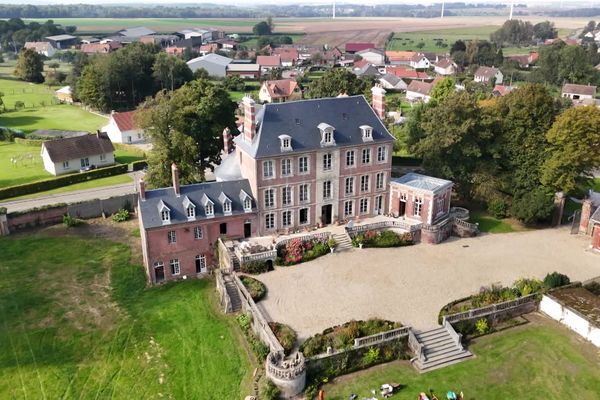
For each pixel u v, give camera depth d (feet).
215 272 223.71
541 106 270.67
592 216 242.37
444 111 270.46
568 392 157.99
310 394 156.56
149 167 280.51
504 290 198.80
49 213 275.59
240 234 232.73
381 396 156.35
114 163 384.47
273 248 222.07
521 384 161.38
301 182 236.43
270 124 230.68
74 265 233.96
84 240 258.78
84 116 549.95
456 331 181.88
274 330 174.91
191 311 199.82
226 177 247.29
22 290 212.43
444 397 155.94
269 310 189.16
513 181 274.36
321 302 194.39
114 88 592.19
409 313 188.55
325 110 242.58
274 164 228.02
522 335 184.34
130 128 444.55
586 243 249.96
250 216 231.30
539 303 197.36
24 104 593.83
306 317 185.16
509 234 259.60
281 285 205.67
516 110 272.92
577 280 213.87
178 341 182.29
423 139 285.84
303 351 165.07
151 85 631.97
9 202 306.96
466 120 268.62
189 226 219.61
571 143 252.21
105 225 277.03
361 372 166.91
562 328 187.83
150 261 216.95
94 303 204.74
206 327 189.98
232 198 229.45
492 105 289.94
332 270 217.56
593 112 252.01
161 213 213.87
